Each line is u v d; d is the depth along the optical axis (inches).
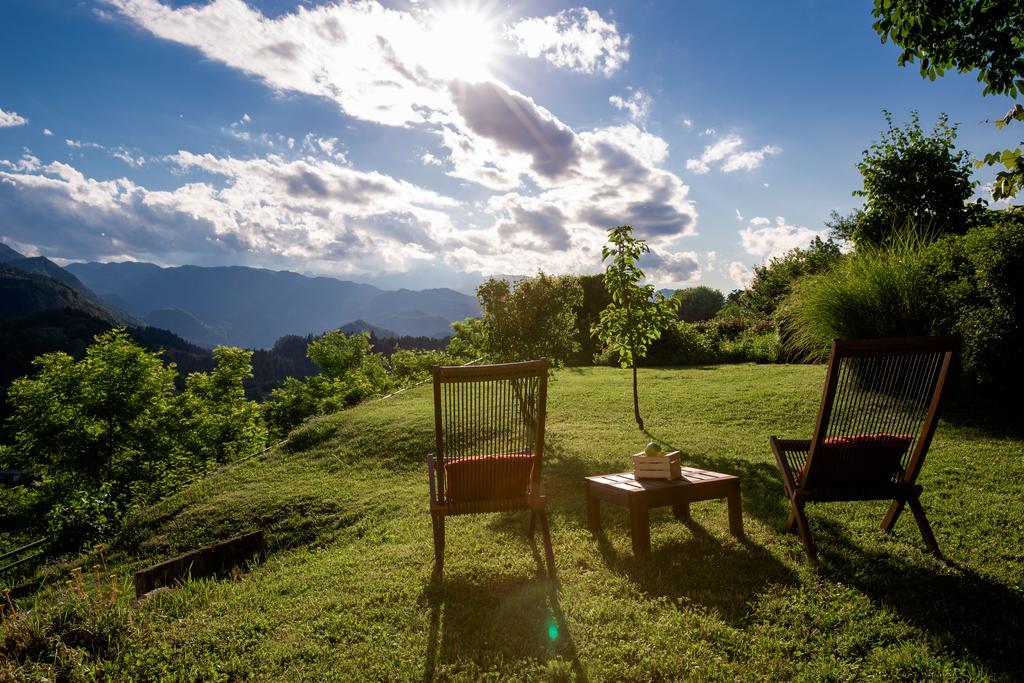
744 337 881.5
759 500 239.3
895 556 171.9
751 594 151.9
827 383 161.8
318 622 153.5
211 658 139.0
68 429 1056.8
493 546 204.8
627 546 194.1
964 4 249.8
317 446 454.3
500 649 131.3
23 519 989.8
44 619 153.0
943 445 311.0
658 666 119.7
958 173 733.9
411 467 379.2
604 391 570.9
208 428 1236.5
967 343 369.1
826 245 1003.9
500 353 436.1
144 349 1167.6
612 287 416.8
